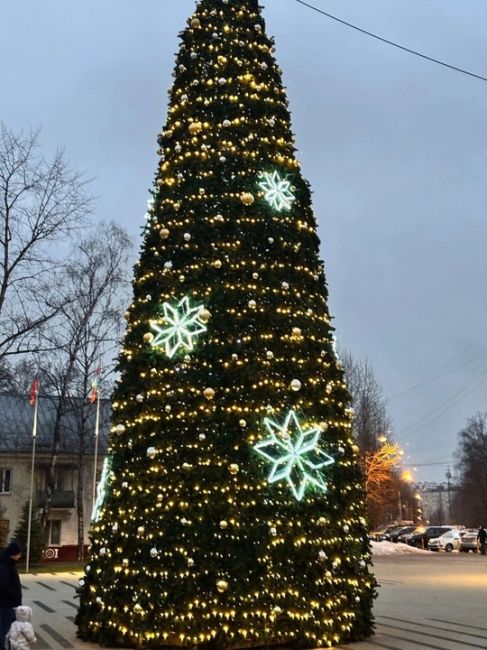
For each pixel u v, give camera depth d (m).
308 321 10.08
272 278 10.03
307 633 8.73
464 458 84.62
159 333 9.77
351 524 9.69
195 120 10.95
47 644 9.11
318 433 9.53
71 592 16.91
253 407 9.28
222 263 9.94
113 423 9.98
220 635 8.42
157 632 8.44
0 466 37.19
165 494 8.95
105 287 32.41
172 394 9.38
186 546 8.66
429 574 23.00
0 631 8.23
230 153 10.61
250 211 10.36
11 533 36.12
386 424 49.94
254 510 8.89
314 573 8.99
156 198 10.94
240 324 9.67
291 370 9.65
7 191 25.50
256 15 11.84
